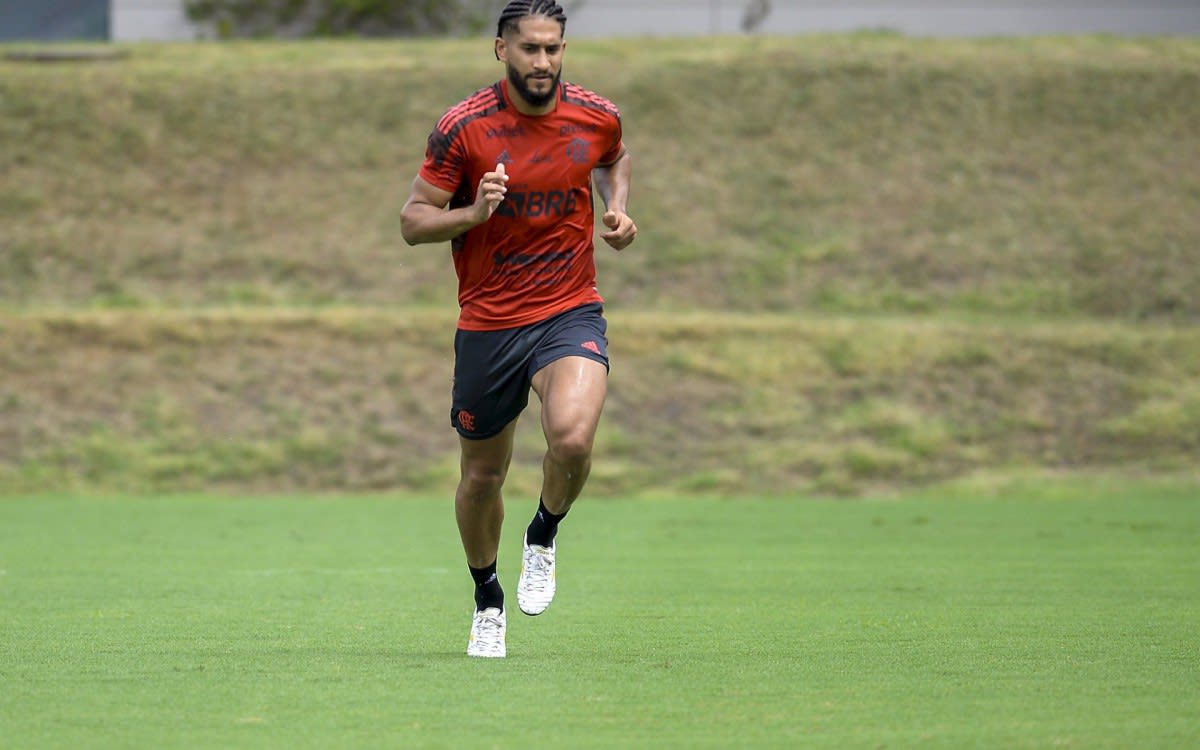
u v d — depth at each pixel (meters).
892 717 17.64
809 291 89.38
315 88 107.94
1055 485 64.38
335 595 31.56
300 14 127.19
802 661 22.17
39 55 113.50
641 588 32.97
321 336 77.94
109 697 18.97
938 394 72.94
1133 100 107.00
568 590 32.56
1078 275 90.50
